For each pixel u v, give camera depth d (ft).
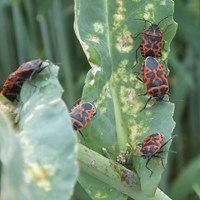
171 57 1.15
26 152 0.42
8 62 1.26
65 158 0.41
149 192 0.53
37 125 0.43
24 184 0.39
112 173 0.53
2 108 0.49
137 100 0.56
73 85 1.20
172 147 1.20
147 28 0.58
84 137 0.55
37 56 1.23
